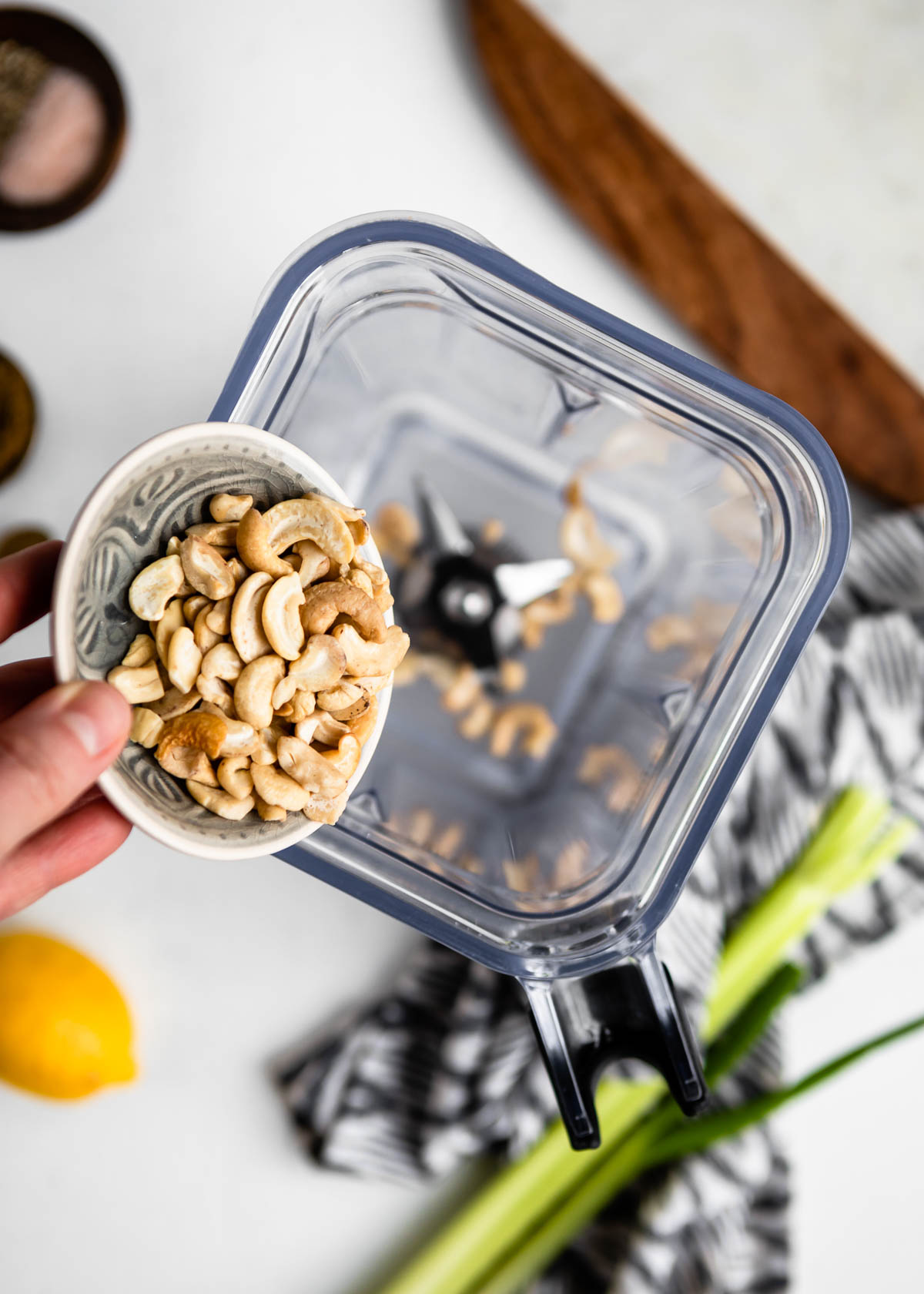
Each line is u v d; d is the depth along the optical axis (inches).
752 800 22.5
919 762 22.2
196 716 14.1
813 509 17.1
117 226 22.7
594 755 20.2
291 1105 22.2
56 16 22.2
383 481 20.8
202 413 22.6
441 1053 22.0
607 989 16.8
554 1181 21.8
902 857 23.0
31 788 13.0
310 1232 23.0
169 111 22.8
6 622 17.6
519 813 20.2
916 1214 23.7
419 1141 21.9
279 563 14.7
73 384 22.7
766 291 22.8
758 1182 21.9
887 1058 23.8
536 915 17.7
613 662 20.5
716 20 23.4
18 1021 20.9
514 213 23.0
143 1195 23.0
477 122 23.1
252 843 14.4
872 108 23.5
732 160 23.5
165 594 14.3
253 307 22.7
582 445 19.8
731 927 22.9
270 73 22.9
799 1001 23.6
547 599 20.9
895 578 22.4
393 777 19.8
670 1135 21.8
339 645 14.6
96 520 13.5
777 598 17.4
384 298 17.4
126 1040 21.8
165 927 22.9
